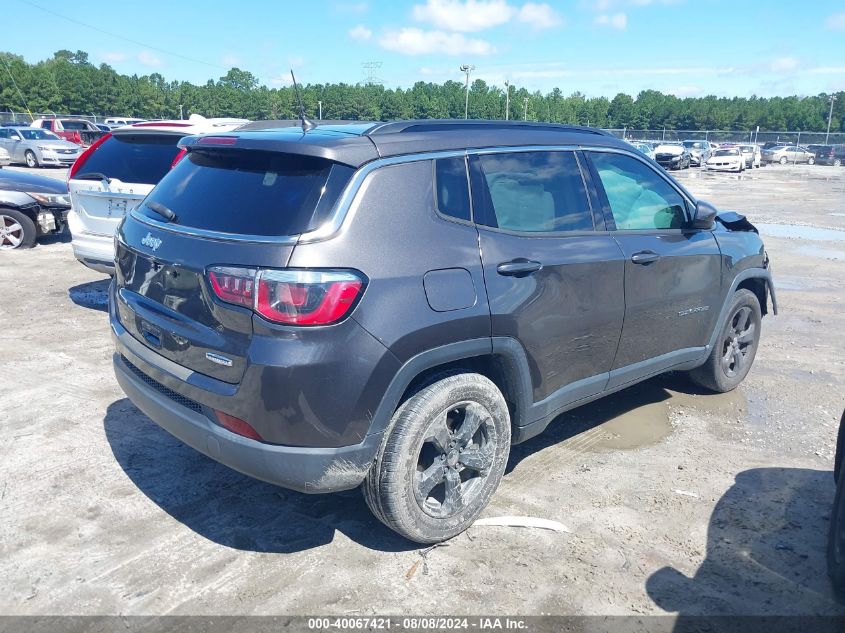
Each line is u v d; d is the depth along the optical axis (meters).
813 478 4.13
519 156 3.69
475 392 3.30
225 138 3.37
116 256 3.72
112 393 5.04
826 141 61.59
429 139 3.33
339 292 2.81
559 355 3.71
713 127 116.62
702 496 3.90
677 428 4.81
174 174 3.64
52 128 35.72
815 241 13.28
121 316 3.63
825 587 3.15
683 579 3.17
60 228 10.73
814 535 3.55
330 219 2.90
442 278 3.12
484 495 3.48
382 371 2.93
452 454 3.31
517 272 3.41
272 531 3.45
